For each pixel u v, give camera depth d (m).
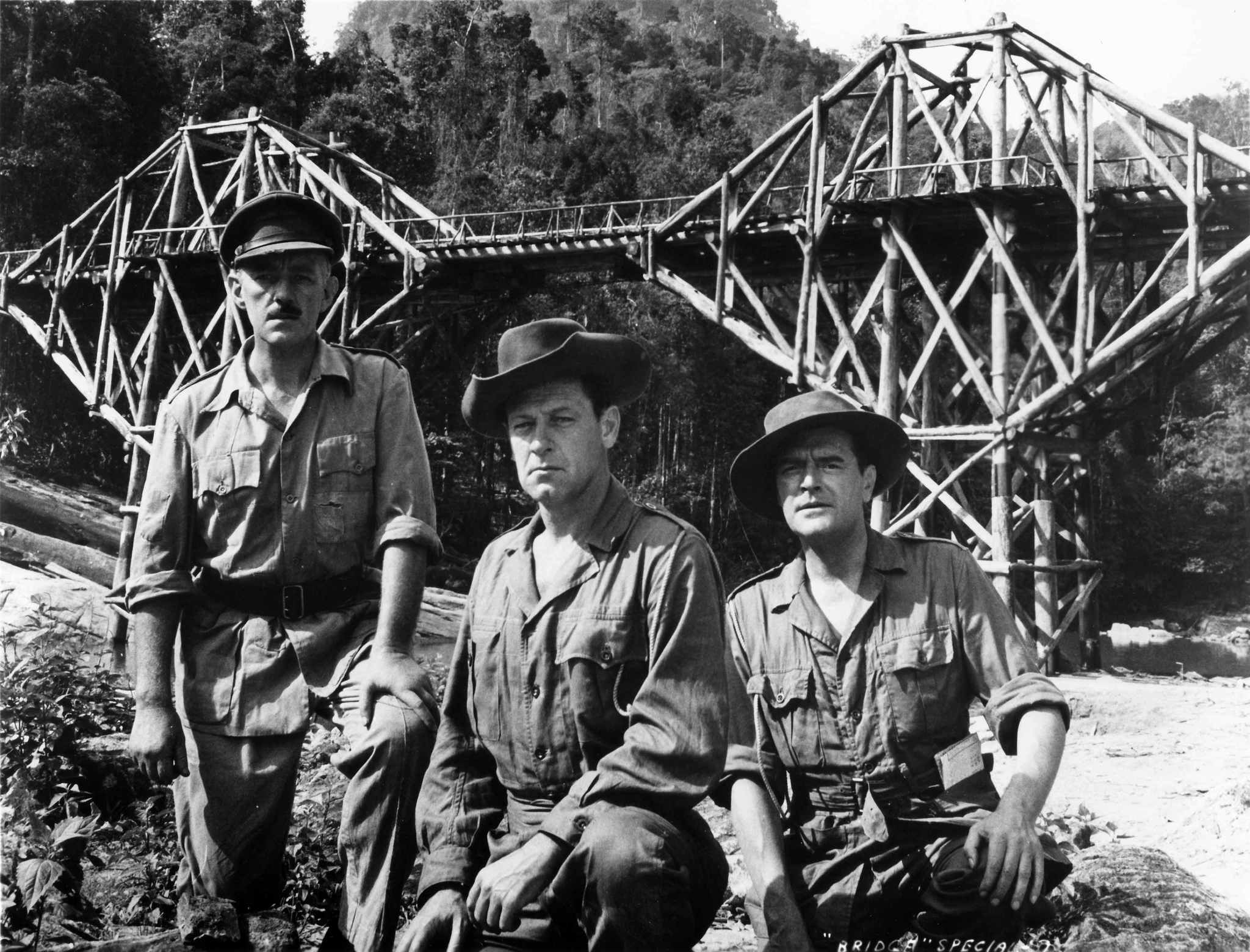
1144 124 18.09
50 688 5.89
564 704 3.37
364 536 4.38
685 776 3.20
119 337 26.95
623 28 82.06
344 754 3.78
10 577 12.27
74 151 32.62
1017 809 3.33
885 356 18.12
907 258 18.09
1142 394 19.05
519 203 44.75
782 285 22.06
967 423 21.44
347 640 4.32
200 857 4.25
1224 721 13.15
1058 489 19.70
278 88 43.12
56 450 32.22
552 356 3.38
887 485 3.92
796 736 3.75
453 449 34.38
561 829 3.15
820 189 19.08
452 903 3.35
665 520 3.47
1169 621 41.81
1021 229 18.86
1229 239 18.12
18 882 4.02
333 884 4.71
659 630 3.33
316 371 4.39
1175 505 45.31
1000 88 17.84
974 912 3.34
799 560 3.92
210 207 23.27
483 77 51.34
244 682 4.25
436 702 3.85
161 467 4.38
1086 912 3.88
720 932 4.61
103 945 4.10
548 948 3.25
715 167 49.34
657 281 21.12
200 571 4.36
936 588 3.75
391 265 23.80
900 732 3.65
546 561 3.50
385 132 43.22
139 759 4.09
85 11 34.62
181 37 44.47
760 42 91.06
